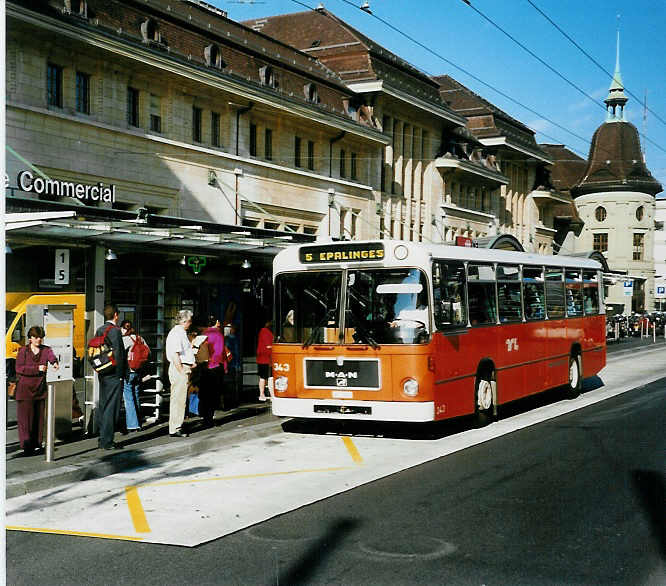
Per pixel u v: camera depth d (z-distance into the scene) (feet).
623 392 66.23
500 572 20.40
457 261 44.50
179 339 41.98
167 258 50.98
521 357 52.49
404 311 41.32
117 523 25.77
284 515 26.61
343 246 42.78
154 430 44.11
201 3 112.78
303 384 43.21
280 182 105.70
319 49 134.10
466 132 175.22
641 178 271.28
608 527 24.72
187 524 25.52
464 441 42.09
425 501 28.35
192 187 90.22
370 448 40.42
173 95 87.71
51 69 74.28
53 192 67.15
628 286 157.48
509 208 197.77
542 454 37.63
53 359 35.73
